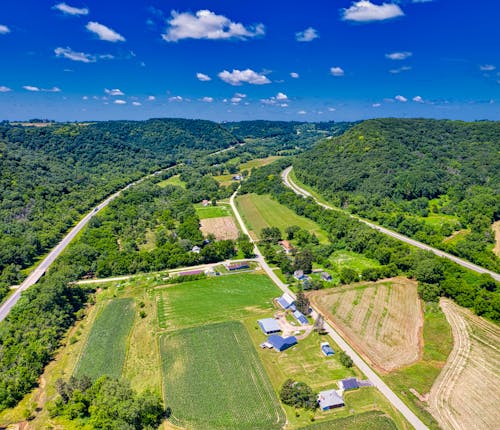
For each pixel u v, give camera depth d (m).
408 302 125.75
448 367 94.81
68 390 86.12
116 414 78.56
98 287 146.50
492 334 107.94
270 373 94.38
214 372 95.25
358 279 141.12
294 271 152.62
